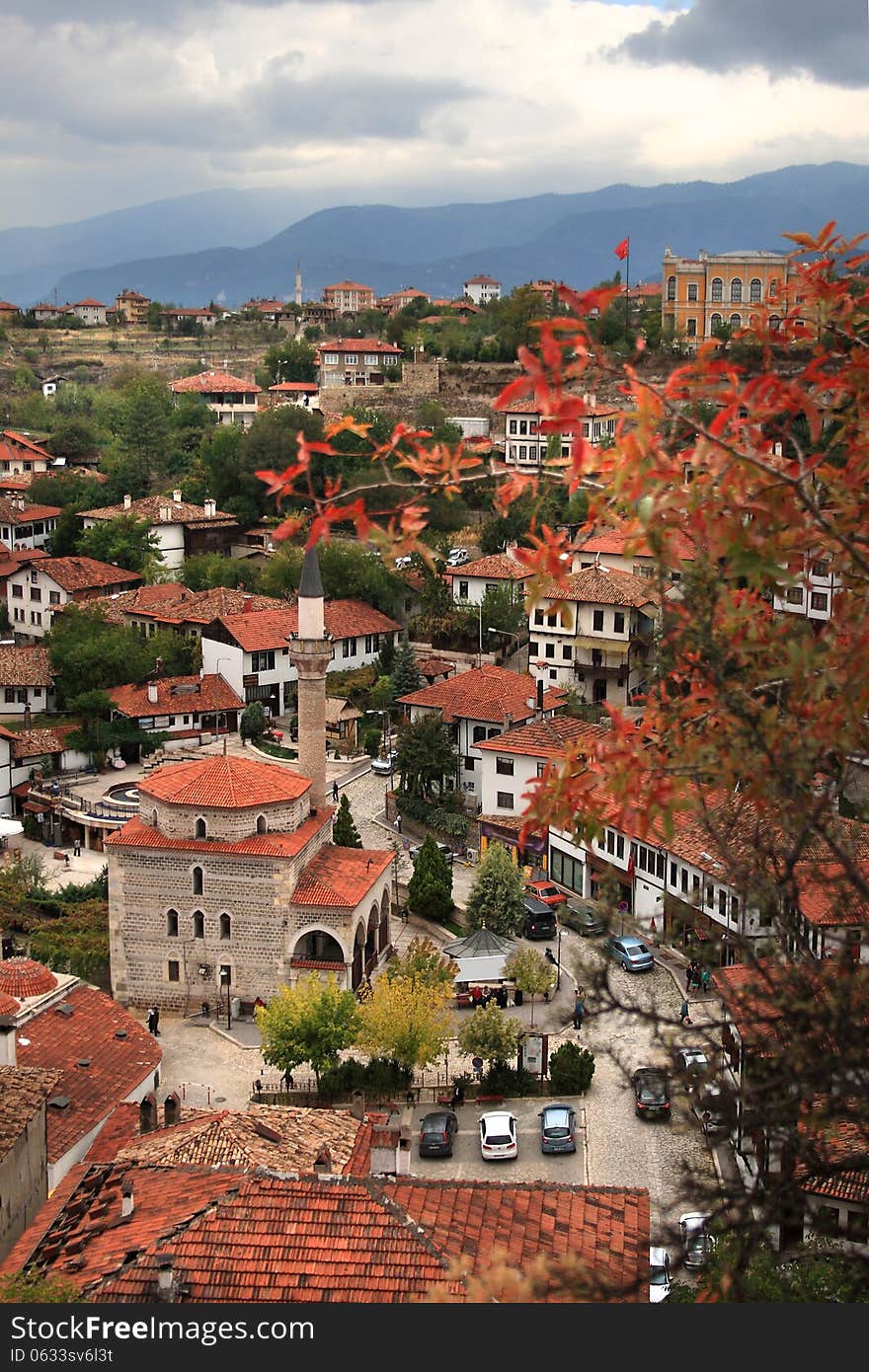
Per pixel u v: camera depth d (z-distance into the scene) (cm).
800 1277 2070
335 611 12000
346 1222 2928
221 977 6431
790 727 1347
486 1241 3012
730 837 1692
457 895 7694
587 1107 5425
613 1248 3081
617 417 1199
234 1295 2723
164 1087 5734
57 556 14650
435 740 8912
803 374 1284
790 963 1525
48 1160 4441
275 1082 5797
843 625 1338
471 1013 6419
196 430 18300
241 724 10794
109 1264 2848
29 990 5578
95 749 10256
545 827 1487
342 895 6331
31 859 8338
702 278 15012
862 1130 1483
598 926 1788
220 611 11988
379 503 6675
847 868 1410
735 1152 1745
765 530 1255
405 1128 4753
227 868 6334
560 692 9444
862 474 1276
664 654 1433
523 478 1291
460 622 11944
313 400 19238
